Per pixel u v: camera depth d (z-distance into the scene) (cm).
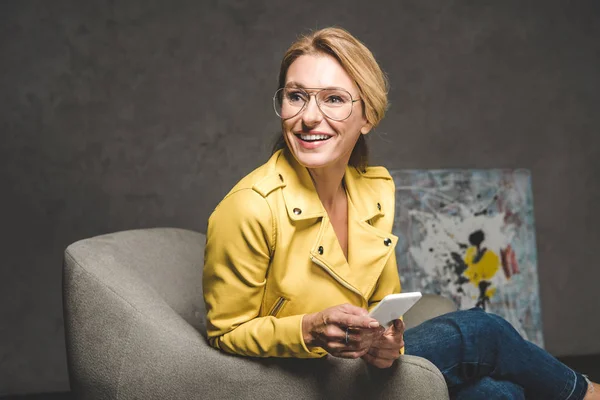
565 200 399
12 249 346
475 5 394
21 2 348
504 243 384
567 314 396
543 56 400
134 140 357
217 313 158
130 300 169
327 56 155
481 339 172
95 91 354
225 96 366
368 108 159
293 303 159
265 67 370
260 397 158
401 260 371
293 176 162
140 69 358
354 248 168
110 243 199
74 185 352
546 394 175
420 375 158
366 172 185
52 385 349
